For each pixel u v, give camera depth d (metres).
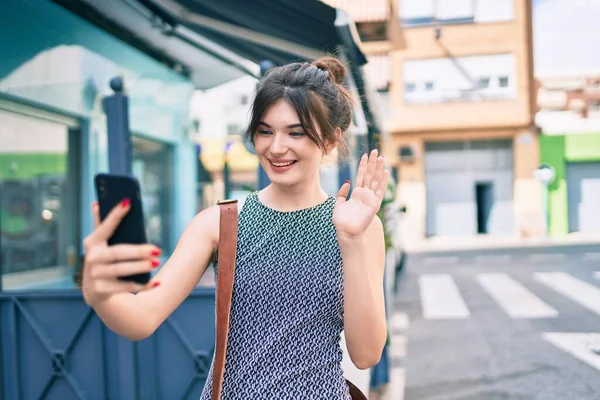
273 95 1.21
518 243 15.45
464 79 17.06
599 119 17.08
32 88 4.62
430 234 17.94
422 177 17.36
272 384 1.18
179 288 1.18
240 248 1.25
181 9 3.73
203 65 7.06
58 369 2.81
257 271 1.22
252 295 1.22
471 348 4.93
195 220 1.29
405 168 17.38
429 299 7.31
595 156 16.98
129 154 2.79
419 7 17.05
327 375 1.21
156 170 7.27
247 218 1.28
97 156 5.50
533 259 11.42
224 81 7.71
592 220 17.42
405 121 17.28
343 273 1.19
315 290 1.22
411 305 6.96
